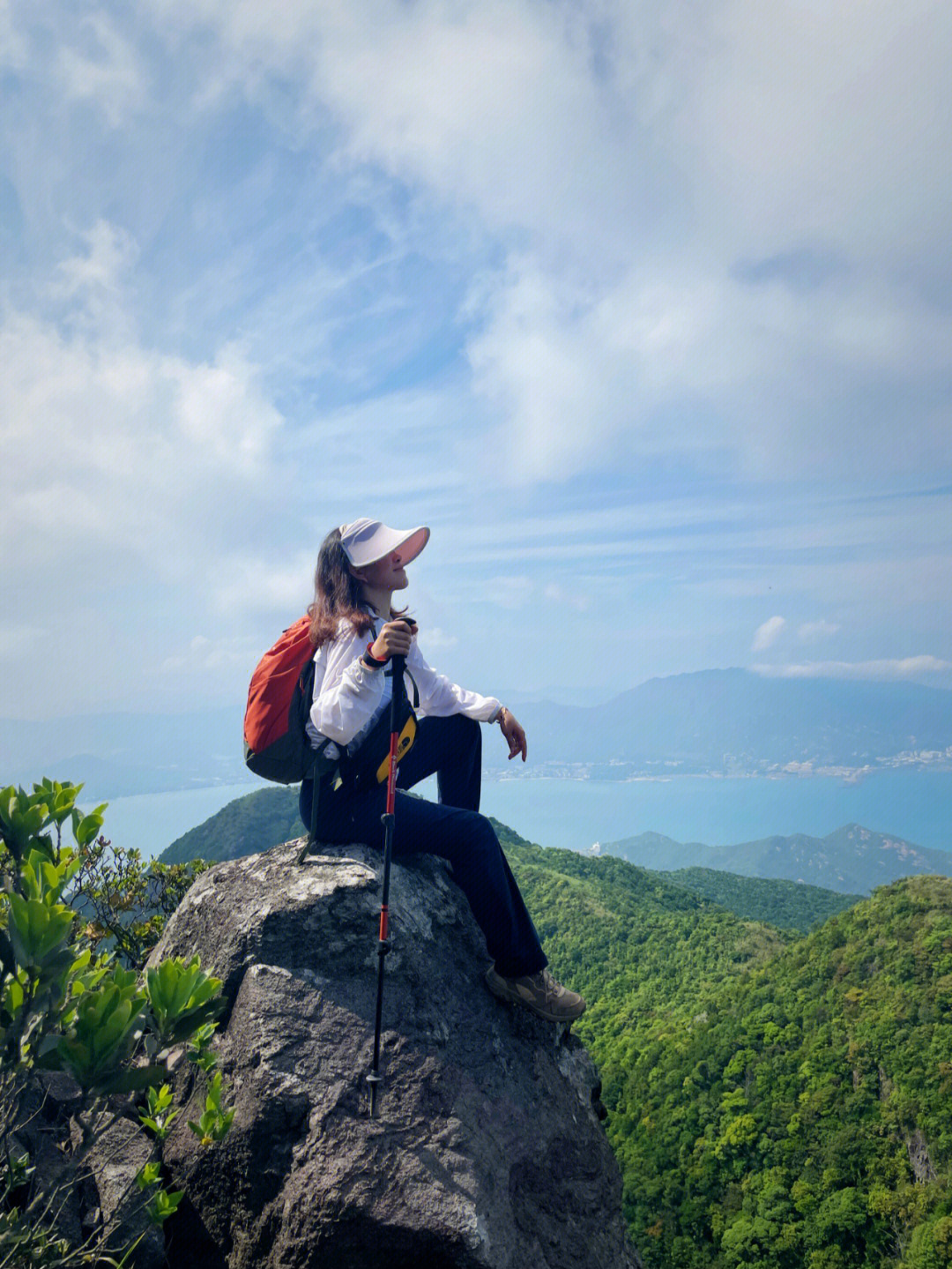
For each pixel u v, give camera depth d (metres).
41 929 1.64
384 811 3.03
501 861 3.08
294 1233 2.26
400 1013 2.72
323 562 3.06
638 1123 89.81
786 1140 76.81
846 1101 77.94
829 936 104.88
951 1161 67.56
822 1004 92.31
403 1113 2.47
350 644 2.88
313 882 2.95
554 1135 2.88
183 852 163.00
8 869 2.00
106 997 1.73
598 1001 122.31
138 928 4.61
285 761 2.97
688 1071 92.12
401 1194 2.28
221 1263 2.46
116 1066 1.80
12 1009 1.65
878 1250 66.44
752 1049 90.06
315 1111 2.44
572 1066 3.26
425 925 3.03
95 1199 2.47
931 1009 81.06
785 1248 68.06
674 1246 75.50
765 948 120.31
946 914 93.88
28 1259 1.85
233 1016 2.73
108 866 4.72
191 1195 2.53
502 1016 3.07
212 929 2.98
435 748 3.32
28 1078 1.75
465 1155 2.44
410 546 3.16
